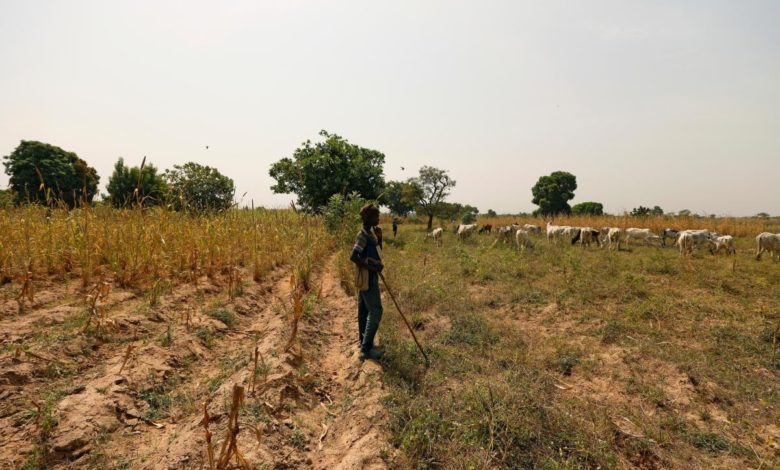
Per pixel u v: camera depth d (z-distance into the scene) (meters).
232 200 11.21
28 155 27.14
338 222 16.22
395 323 5.98
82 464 2.71
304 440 3.30
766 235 11.85
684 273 9.38
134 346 4.27
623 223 24.56
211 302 6.20
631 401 4.09
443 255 13.57
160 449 2.94
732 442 3.42
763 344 5.22
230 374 4.11
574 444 3.22
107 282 5.99
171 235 7.98
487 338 5.54
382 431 3.28
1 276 5.45
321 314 6.43
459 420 3.44
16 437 2.80
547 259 12.16
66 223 6.89
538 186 69.25
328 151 26.22
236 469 2.48
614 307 6.98
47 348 3.86
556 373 4.69
